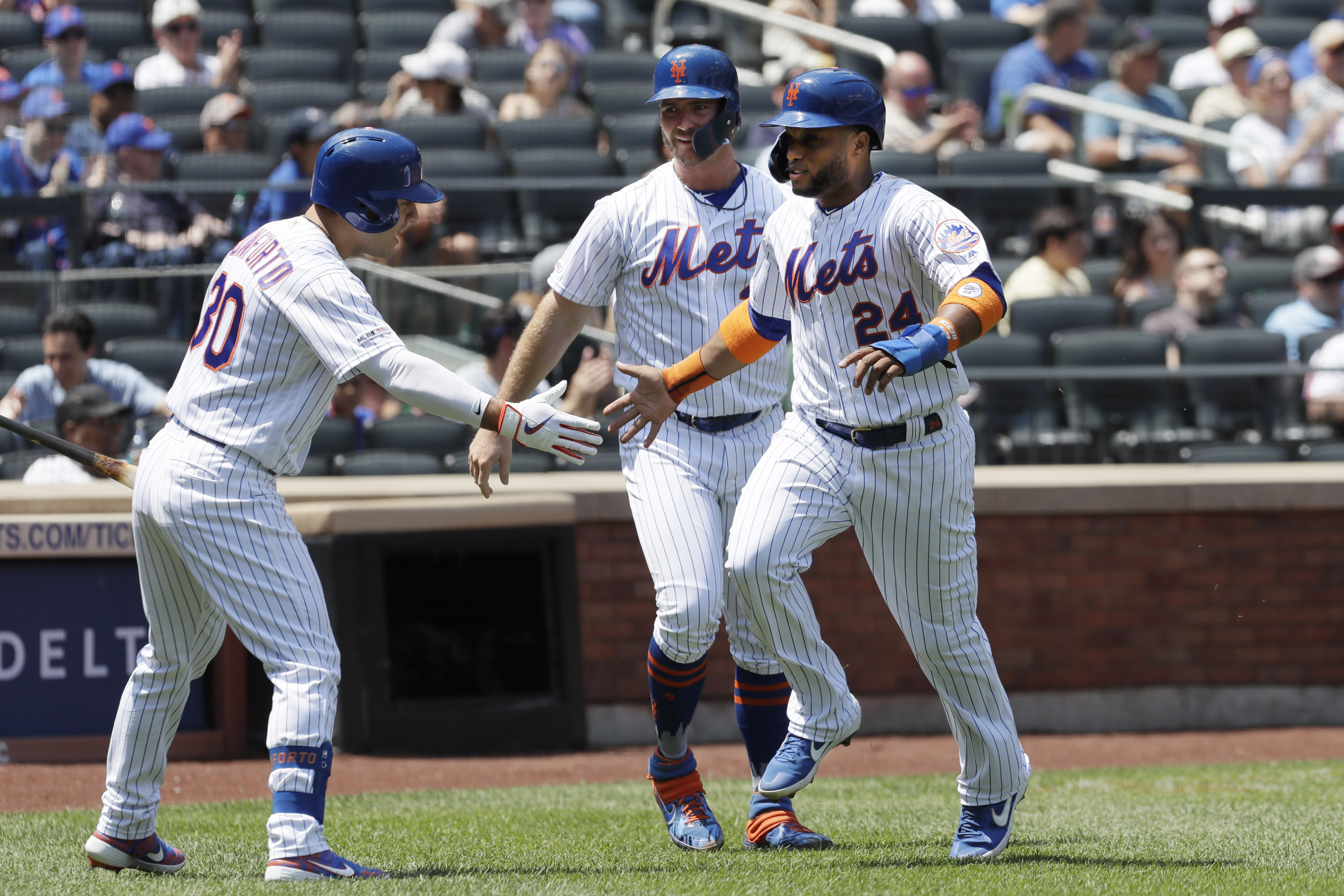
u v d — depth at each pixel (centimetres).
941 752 2597
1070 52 4569
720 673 2742
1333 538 2864
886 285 1388
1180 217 3788
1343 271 3484
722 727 2736
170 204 3378
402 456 2948
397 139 1380
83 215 3312
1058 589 2809
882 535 1438
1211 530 2842
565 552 2609
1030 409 3053
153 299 3288
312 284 1312
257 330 1330
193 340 1380
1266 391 3098
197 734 2441
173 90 4228
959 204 3834
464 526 2541
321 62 4631
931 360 1276
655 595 2703
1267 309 3609
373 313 1323
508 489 2670
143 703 1399
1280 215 3984
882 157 3981
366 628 2506
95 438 2653
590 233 1620
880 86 4850
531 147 4138
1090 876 1318
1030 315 3378
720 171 1617
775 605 1460
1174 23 5381
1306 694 2856
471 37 4812
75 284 3262
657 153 3875
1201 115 4538
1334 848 1531
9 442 2892
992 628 2795
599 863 1441
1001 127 4562
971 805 1480
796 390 1462
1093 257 3859
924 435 1405
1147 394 3073
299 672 1329
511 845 1583
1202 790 2133
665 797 1600
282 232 1358
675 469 1590
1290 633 2855
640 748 2648
